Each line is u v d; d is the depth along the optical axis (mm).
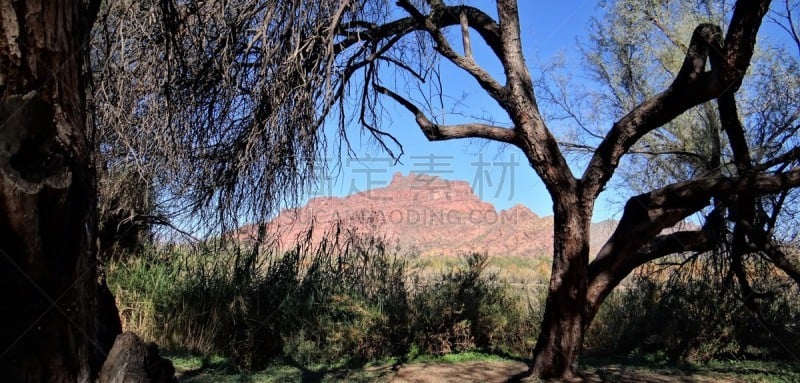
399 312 9469
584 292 7363
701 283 9844
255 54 7188
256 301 9203
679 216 7484
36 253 2389
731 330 9195
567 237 7309
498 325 9797
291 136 6910
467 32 7770
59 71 2469
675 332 9406
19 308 2457
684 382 7621
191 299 9703
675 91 6973
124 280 10281
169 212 10500
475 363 8758
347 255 10031
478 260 10508
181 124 6938
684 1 10898
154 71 6734
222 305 9422
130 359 3029
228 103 6891
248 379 7703
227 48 6496
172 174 7312
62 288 2582
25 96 2234
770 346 9195
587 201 7289
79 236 2623
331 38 6367
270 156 6824
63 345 2635
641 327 9773
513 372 8102
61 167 2393
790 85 9547
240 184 7574
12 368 2475
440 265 10953
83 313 2760
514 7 7508
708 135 10414
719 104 8188
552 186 7352
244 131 7312
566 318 7363
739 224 8805
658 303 9914
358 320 9344
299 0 6316
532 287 11422
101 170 7852
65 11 2500
